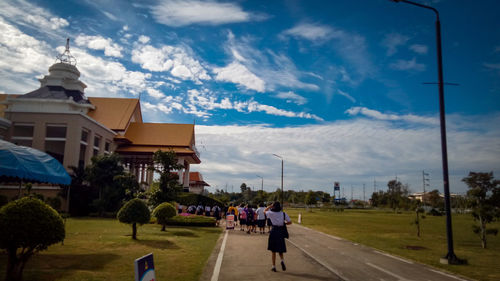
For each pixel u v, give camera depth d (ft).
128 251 34.32
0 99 140.77
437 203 295.07
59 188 100.53
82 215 104.42
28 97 118.93
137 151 160.45
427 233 72.69
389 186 384.88
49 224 20.76
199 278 23.72
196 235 54.29
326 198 402.31
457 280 25.05
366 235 62.95
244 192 377.50
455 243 54.39
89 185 110.01
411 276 25.96
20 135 127.65
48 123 114.52
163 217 59.26
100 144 139.64
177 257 32.17
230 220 69.87
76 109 121.80
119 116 167.32
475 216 49.96
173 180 80.89
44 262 27.20
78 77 146.00
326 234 63.05
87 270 24.94
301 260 32.14
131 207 43.14
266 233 60.64
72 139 113.50
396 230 78.79
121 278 22.90
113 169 105.09
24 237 19.75
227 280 23.16
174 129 181.27
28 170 27.32
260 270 26.78
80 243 38.73
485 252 43.65
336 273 26.09
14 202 20.66
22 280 21.39
